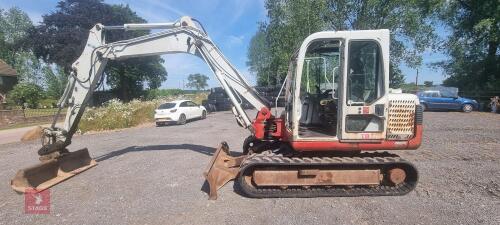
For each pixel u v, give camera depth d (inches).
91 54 292.0
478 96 956.6
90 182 264.5
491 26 908.6
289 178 221.3
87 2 1581.0
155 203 213.2
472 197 210.1
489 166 280.2
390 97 212.5
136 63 1644.9
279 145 258.1
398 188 223.5
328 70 246.2
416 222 176.1
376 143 215.8
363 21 1048.2
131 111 734.5
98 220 189.0
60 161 285.6
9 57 2276.1
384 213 189.8
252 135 287.0
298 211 196.1
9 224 186.9
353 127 215.5
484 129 495.8
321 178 220.5
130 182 261.7
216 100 1069.8
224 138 480.1
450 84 1177.4
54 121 290.7
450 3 1030.4
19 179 241.1
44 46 1528.1
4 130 697.0
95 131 639.8
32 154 411.2
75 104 292.5
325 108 245.6
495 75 1029.8
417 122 215.2
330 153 235.1
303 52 217.5
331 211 195.0
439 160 306.3
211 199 217.9
